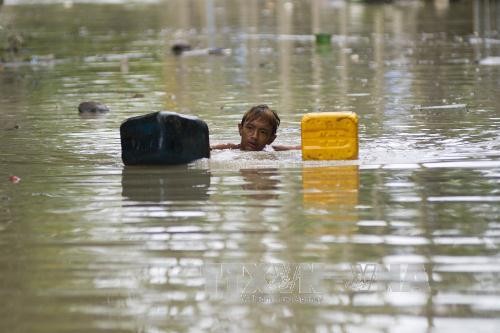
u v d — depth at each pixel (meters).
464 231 14.59
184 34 62.25
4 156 21.50
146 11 86.94
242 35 60.84
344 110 28.11
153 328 11.24
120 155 21.27
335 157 19.95
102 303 12.04
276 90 33.88
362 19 72.12
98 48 52.62
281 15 79.62
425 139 22.45
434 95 31.08
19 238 14.83
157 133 19.67
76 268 13.34
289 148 21.41
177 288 12.49
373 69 40.31
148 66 43.50
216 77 38.66
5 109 30.05
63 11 86.44
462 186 17.44
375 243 14.10
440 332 10.91
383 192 17.09
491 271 12.80
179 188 17.77
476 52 46.38
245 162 20.03
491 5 82.44
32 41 57.03
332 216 15.57
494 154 20.30
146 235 14.77
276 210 16.02
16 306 11.98
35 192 17.78
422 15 74.19
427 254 13.55
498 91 31.56
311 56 46.84
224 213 15.90
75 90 35.09
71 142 23.30
